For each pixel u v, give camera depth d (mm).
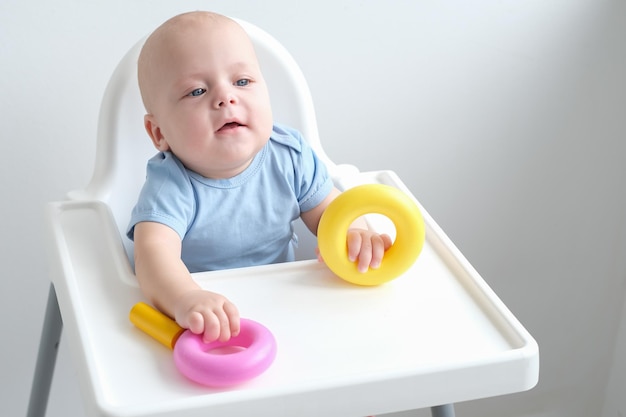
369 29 1304
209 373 750
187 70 936
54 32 1196
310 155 1093
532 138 1447
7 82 1210
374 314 858
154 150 1117
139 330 833
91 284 894
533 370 795
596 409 1685
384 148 1401
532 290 1582
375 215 1029
